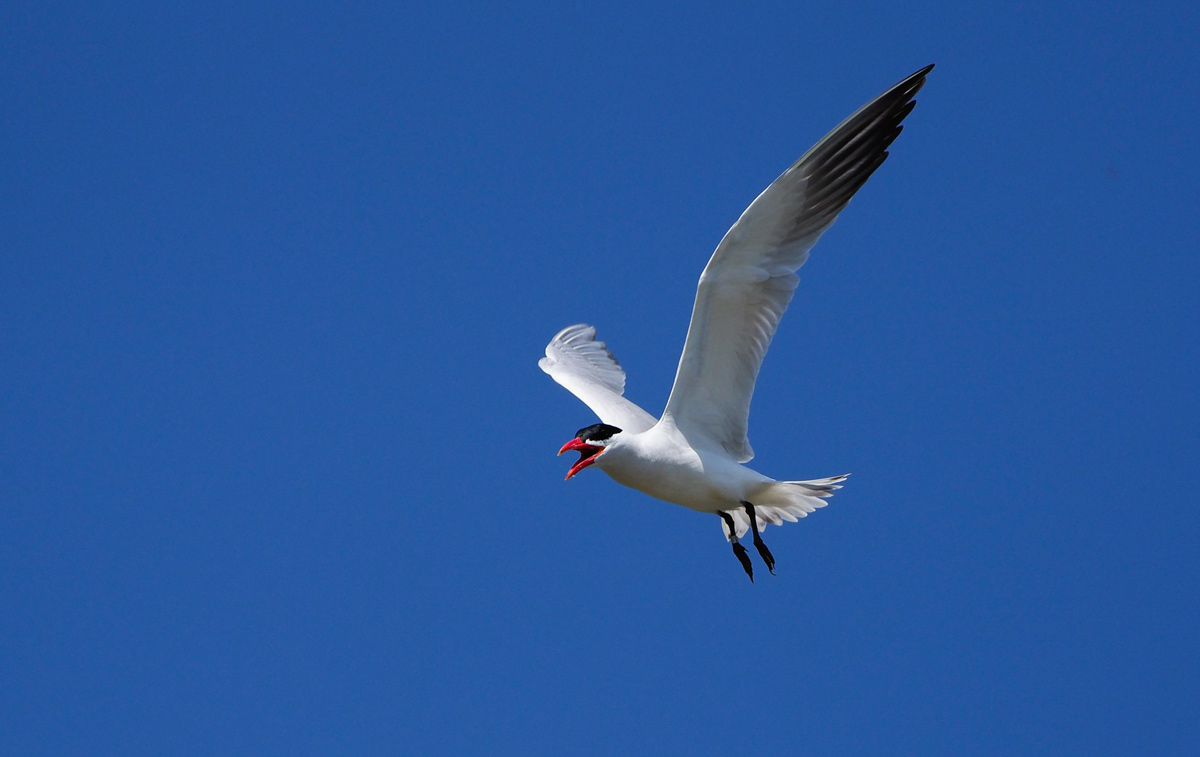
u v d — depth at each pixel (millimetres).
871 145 13445
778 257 13430
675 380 13969
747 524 15297
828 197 13359
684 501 14289
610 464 14102
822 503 14664
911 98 13625
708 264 13273
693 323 13609
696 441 14094
